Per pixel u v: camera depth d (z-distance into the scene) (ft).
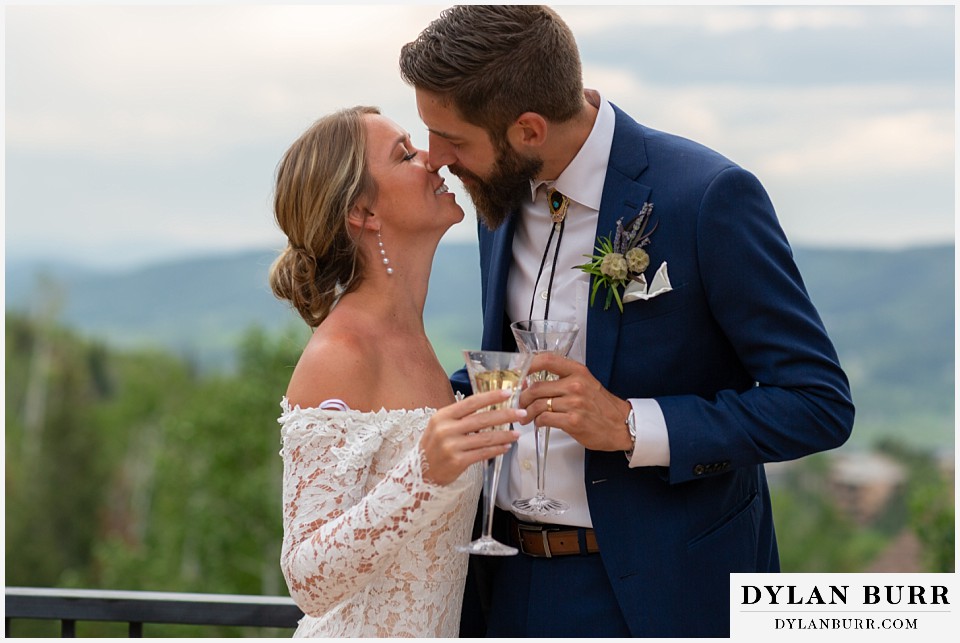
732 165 6.98
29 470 138.72
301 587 6.27
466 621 7.93
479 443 5.90
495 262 7.80
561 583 7.23
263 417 86.84
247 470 86.84
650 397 7.08
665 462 6.73
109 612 8.05
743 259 6.79
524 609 7.34
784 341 6.79
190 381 150.00
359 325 6.91
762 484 7.96
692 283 6.94
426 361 7.15
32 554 133.18
